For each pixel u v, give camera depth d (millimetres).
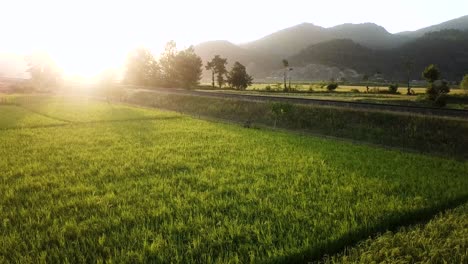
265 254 9344
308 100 43125
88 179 16297
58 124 35438
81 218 11719
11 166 18672
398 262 8828
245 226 10820
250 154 22328
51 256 9062
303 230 10555
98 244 9648
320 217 11719
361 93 80625
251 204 13016
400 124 31672
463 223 11320
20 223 11234
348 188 14867
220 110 48625
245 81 103188
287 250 9211
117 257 8977
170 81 102188
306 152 23281
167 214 12000
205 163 19750
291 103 42656
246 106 46375
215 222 11422
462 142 27141
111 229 10781
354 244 10180
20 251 9500
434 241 10016
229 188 15039
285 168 18609
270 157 21594
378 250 9547
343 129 34375
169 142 26141
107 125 35250
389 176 17562
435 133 29016
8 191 14398
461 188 15289
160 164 19219
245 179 16562
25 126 33844
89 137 28047
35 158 20609
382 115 33562
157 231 10672
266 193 14414
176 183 15922
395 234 10469
